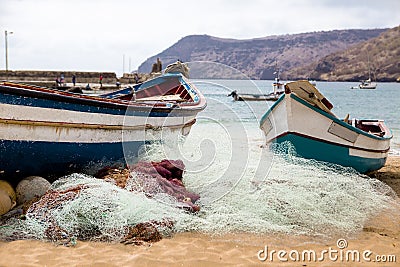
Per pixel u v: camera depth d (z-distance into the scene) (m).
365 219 6.99
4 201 6.59
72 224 6.02
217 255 5.44
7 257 5.24
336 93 82.25
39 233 5.93
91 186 6.68
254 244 5.85
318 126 9.43
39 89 7.46
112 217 6.11
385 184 9.06
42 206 6.33
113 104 8.02
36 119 7.09
